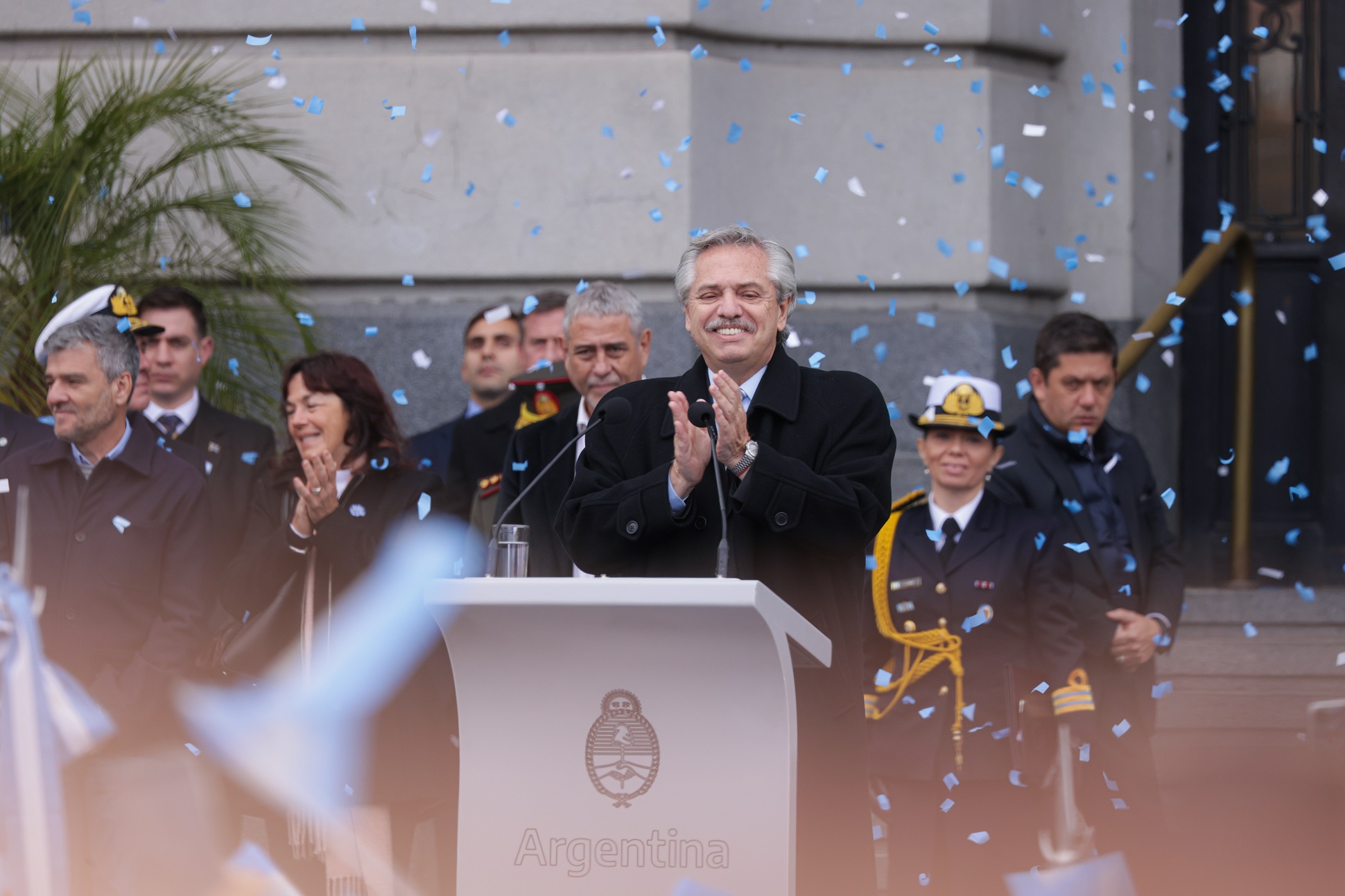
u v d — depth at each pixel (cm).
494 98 1641
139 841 938
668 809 629
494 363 1417
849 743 754
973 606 1033
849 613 780
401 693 933
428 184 1645
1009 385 1666
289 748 925
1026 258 1742
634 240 1612
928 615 1036
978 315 1661
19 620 767
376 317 1623
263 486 1031
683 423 721
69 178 1345
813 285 1684
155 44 1612
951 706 1023
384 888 918
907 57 1717
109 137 1390
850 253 1694
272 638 939
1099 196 1802
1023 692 1032
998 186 1703
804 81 1695
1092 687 1098
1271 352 1872
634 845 630
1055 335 1158
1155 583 1148
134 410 1019
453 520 998
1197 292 1872
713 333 781
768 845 618
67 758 785
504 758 642
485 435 1239
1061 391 1148
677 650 624
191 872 944
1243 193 1880
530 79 1636
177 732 948
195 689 943
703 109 1625
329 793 921
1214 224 1878
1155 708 1127
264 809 980
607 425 817
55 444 989
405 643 934
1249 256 1630
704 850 625
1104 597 1115
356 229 1645
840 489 737
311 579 939
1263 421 1872
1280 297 1877
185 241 1477
